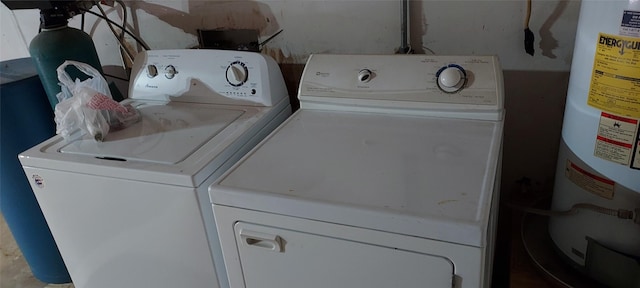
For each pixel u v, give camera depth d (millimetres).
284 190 1046
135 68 1724
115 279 1473
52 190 1369
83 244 1439
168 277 1372
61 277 2090
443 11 1597
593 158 1122
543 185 1722
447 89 1341
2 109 1722
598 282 1205
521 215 1561
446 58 1375
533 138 1684
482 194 971
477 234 875
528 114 1653
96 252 1436
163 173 1184
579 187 1185
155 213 1259
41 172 1351
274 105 1567
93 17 2082
